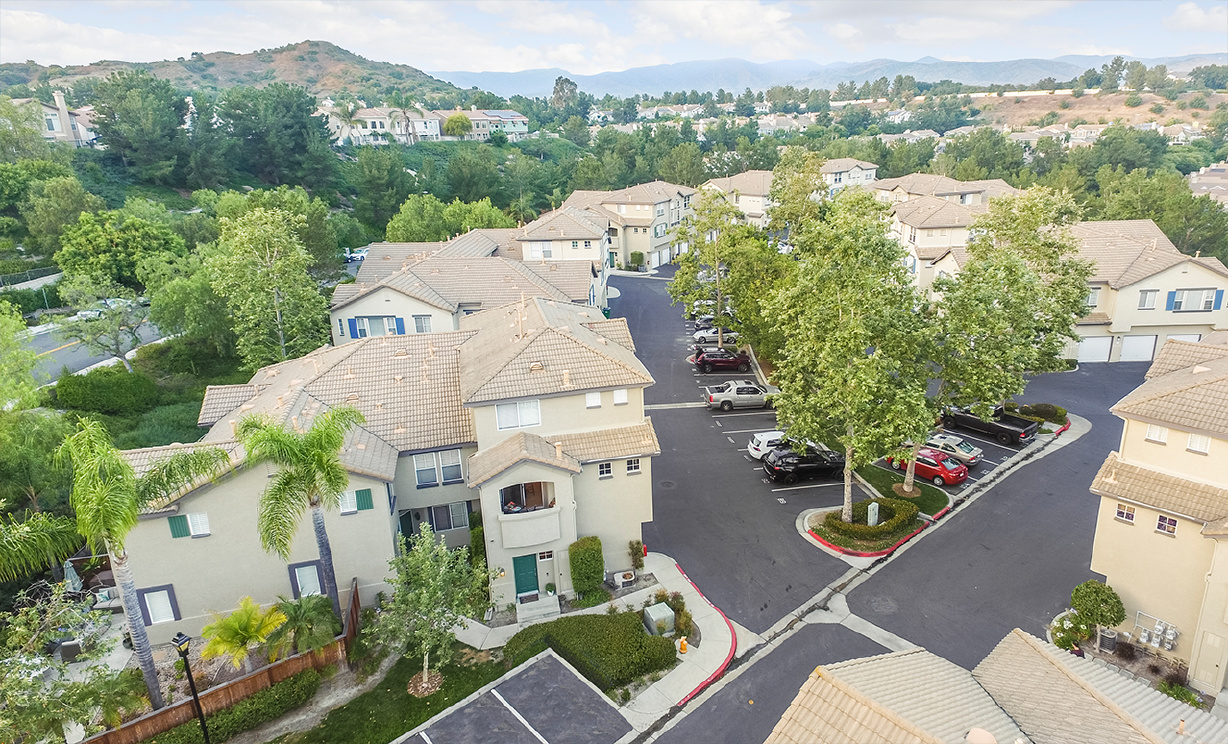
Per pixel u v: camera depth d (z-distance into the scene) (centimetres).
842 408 3142
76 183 7225
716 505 3631
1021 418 4256
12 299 6209
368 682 2527
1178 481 2422
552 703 2350
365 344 3694
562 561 2947
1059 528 3334
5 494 3095
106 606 2847
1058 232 4550
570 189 13200
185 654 2141
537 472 2800
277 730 2319
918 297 3397
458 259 5925
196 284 5294
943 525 3403
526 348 3162
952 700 1619
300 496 2311
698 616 2788
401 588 2378
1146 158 14162
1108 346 5491
